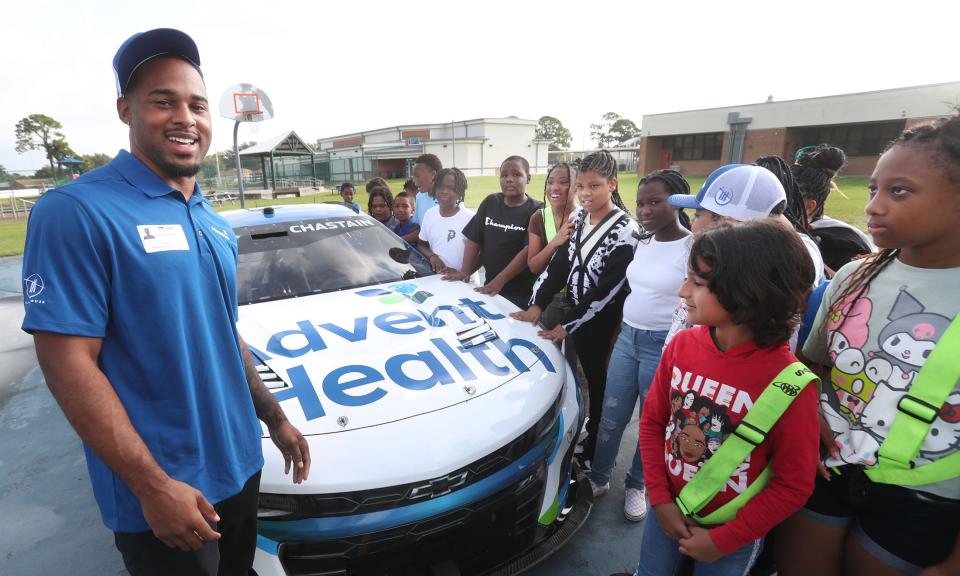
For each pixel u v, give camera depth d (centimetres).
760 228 118
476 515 178
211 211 144
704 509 136
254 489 149
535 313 277
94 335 110
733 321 122
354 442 172
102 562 231
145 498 114
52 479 294
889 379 119
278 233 319
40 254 107
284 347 221
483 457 178
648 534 160
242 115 684
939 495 114
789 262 115
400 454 170
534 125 4588
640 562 164
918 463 114
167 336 121
